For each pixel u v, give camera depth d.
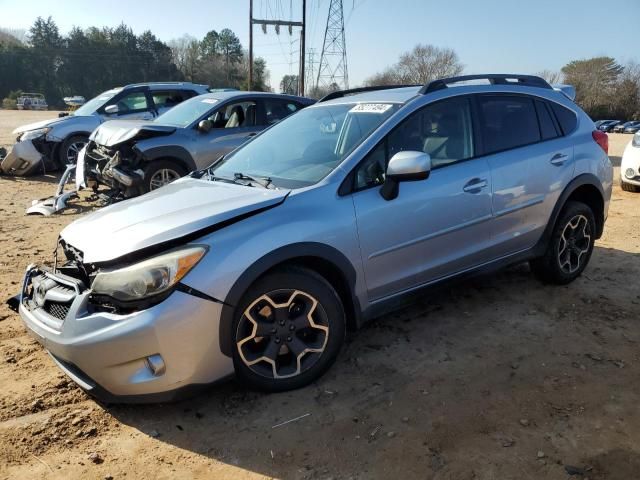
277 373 3.11
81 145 11.30
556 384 3.21
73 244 3.08
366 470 2.53
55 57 94.25
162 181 7.81
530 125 4.32
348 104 4.11
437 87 3.90
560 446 2.66
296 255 3.00
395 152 3.54
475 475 2.48
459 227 3.76
